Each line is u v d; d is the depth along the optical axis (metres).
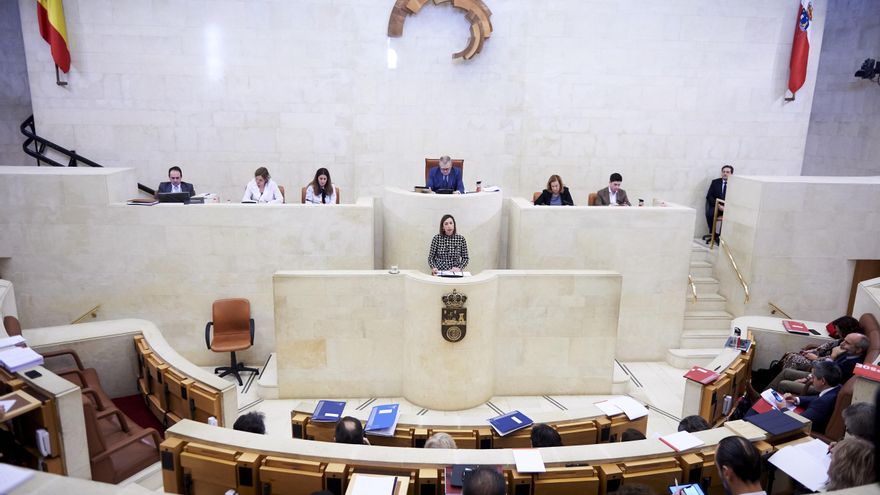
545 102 10.82
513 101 10.77
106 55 9.87
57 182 8.00
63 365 6.72
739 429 4.11
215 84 10.20
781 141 11.22
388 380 7.86
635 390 8.25
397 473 3.68
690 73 10.84
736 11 10.62
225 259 8.55
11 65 11.43
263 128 10.46
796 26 10.70
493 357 7.77
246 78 10.23
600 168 11.16
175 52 9.99
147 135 10.24
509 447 4.79
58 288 8.34
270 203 8.74
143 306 8.58
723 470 3.15
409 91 10.58
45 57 9.73
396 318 7.65
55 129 10.03
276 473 3.67
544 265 8.97
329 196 9.02
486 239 8.98
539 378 7.96
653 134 11.05
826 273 9.27
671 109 10.97
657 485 3.79
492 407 7.65
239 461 3.71
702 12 10.60
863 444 3.01
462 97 10.69
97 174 8.06
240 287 8.66
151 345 6.80
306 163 10.69
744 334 7.43
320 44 10.23
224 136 10.41
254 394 7.93
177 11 9.85
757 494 3.08
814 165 12.82
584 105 10.88
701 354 9.07
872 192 8.95
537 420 5.06
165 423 6.39
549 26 10.52
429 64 10.51
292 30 10.14
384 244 9.50
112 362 7.05
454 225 8.12
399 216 8.89
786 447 3.78
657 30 10.62
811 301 9.38
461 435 4.77
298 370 7.73
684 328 9.56
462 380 7.43
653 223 8.92
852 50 11.67
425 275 7.43
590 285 7.69
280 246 8.58
